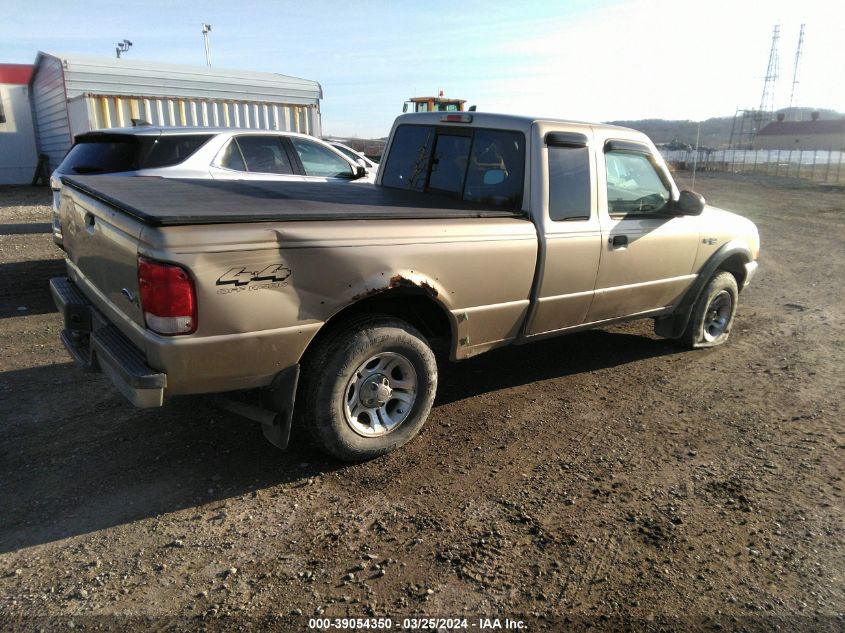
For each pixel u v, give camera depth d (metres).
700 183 32.91
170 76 16.16
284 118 16.84
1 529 3.03
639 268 4.91
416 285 3.62
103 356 3.28
